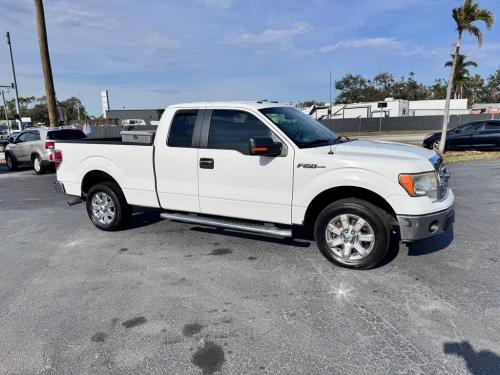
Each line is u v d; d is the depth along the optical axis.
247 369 2.69
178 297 3.76
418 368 2.65
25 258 4.96
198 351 2.91
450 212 4.09
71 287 4.05
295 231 5.64
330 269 4.30
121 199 5.78
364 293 3.72
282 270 4.31
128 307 3.59
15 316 3.48
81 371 2.71
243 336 3.08
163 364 2.77
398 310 3.40
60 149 6.16
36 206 8.22
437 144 16.45
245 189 4.63
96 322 3.34
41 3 16.81
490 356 2.75
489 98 81.69
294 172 4.31
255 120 4.59
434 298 3.59
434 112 47.59
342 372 2.63
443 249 4.81
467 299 3.56
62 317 3.44
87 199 6.04
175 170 5.07
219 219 5.01
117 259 4.81
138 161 5.36
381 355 2.79
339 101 68.25
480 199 7.44
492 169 11.09
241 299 3.68
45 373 2.70
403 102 46.06
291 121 4.79
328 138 4.90
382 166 3.92
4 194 9.93
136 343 3.02
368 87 68.25
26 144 14.35
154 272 4.38
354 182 4.03
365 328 3.14
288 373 2.64
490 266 4.29
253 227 4.64
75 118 93.00
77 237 5.79
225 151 4.69
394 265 4.36
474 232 5.45
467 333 3.03
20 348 2.99
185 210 5.14
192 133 4.96
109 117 48.84
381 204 4.26
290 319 3.31
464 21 13.59
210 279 4.14
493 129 15.24
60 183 6.25
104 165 5.69
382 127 43.16
